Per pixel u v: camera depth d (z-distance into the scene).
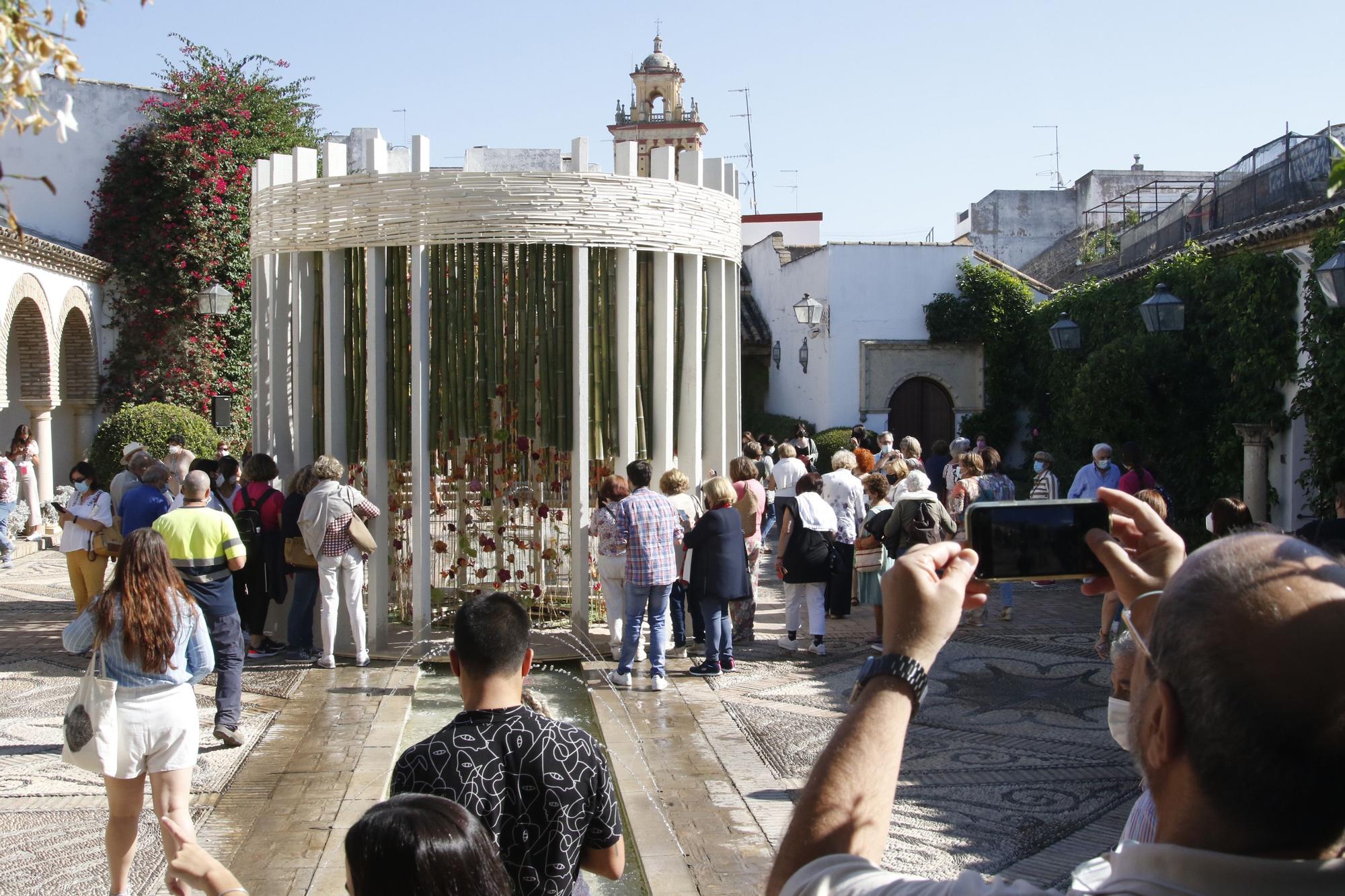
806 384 27.17
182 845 2.48
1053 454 21.64
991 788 6.86
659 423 10.86
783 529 10.54
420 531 10.20
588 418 10.44
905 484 12.11
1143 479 11.87
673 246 10.69
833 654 10.62
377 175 10.22
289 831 6.13
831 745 1.49
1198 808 1.27
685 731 8.09
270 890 5.36
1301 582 1.25
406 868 2.27
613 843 3.47
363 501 10.03
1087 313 19.88
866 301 25.28
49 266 20.36
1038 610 12.65
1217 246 15.20
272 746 7.70
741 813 6.42
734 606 11.05
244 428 24.58
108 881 5.51
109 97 23.75
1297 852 1.23
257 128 24.64
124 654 5.11
